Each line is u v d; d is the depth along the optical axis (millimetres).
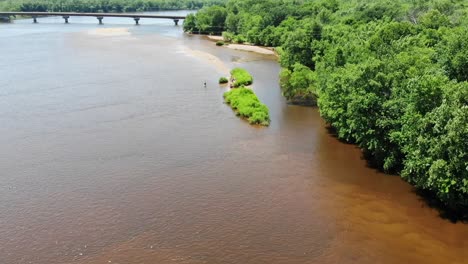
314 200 46031
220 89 86938
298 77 77062
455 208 43219
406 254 37594
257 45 142125
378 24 91750
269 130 65125
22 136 62812
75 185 49344
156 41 149000
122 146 59438
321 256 37438
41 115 71188
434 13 91812
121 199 46469
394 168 51781
